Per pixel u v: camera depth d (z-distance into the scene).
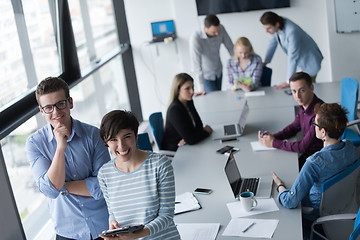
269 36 6.54
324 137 2.78
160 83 6.80
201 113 4.62
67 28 4.07
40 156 2.49
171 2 6.43
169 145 4.12
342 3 6.10
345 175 2.68
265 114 4.41
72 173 2.54
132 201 2.14
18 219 2.72
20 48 3.37
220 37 5.62
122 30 6.36
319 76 6.61
